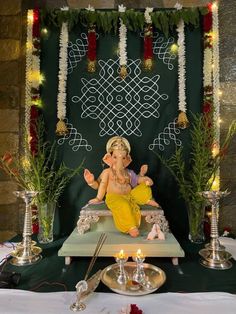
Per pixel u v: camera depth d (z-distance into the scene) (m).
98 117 1.62
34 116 1.58
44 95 1.63
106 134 1.62
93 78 1.63
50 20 1.62
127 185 1.37
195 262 1.20
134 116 1.62
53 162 1.60
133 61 1.63
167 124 1.61
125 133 1.62
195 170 1.45
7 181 1.65
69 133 1.62
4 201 1.65
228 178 1.60
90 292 0.91
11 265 1.17
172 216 1.58
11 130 1.65
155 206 1.30
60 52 1.61
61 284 1.01
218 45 1.61
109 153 1.42
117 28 1.63
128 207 1.24
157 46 1.63
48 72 1.63
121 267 1.01
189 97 1.61
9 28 1.68
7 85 1.66
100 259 1.22
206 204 1.49
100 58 1.63
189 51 1.62
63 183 1.54
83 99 1.63
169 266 1.16
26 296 0.91
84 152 1.62
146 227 1.29
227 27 1.64
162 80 1.62
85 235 1.25
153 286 0.94
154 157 1.60
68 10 1.61
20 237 1.55
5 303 0.87
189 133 1.59
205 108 1.56
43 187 1.44
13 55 1.67
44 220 1.46
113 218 1.27
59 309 0.84
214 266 1.14
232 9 1.64
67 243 1.18
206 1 1.65
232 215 1.60
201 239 1.47
